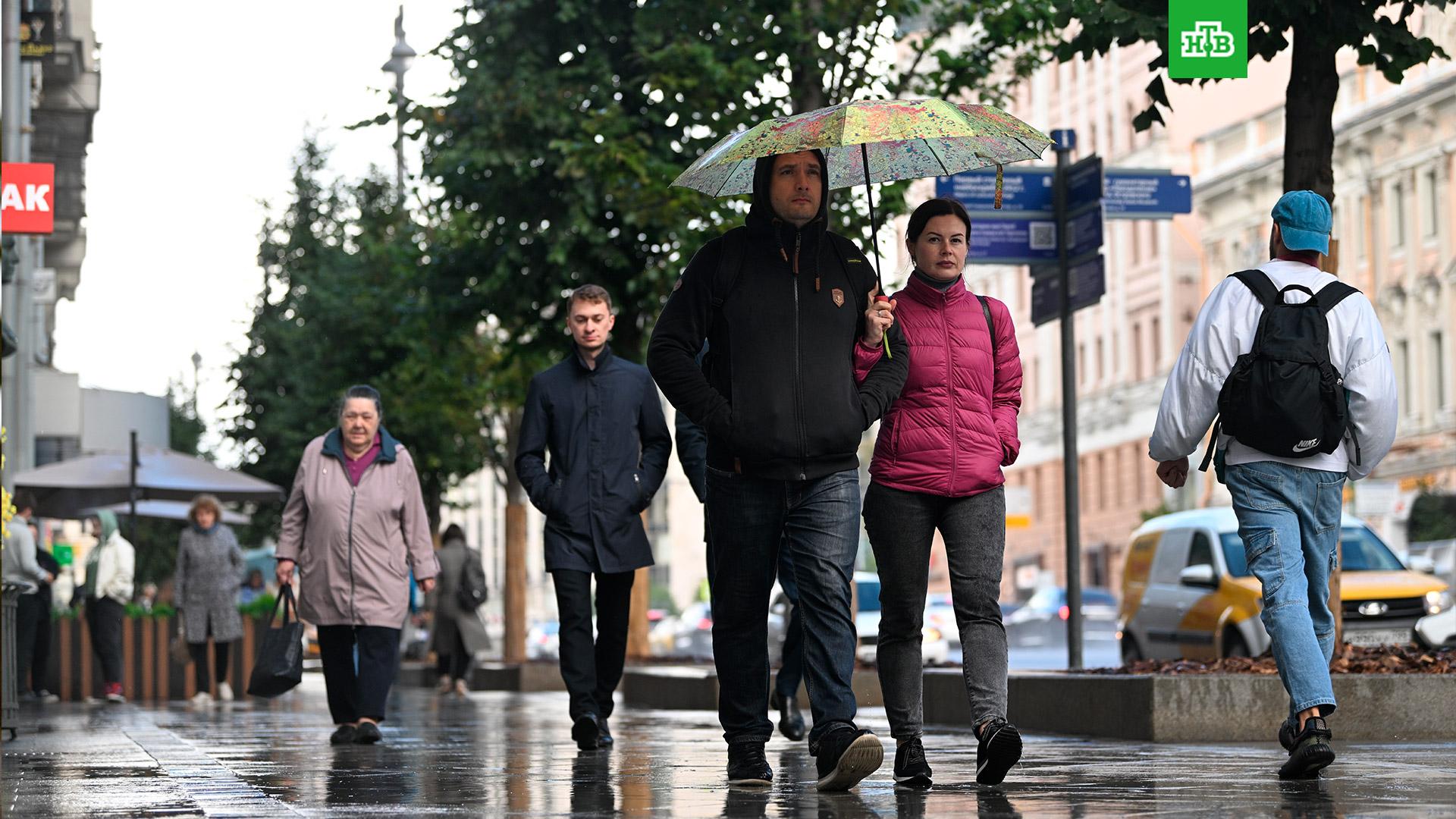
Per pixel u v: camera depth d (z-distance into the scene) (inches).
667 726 1188.5
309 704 1909.4
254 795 650.8
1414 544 3782.0
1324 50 1067.3
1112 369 6491.1
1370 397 674.8
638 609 2338.8
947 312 669.3
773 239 639.1
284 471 3265.3
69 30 3777.1
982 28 1749.5
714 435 633.6
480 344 2709.2
